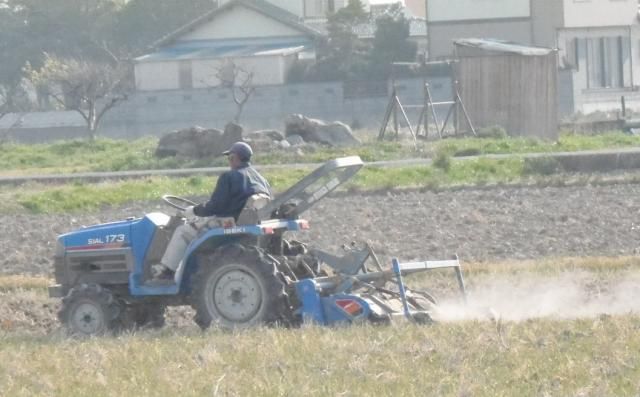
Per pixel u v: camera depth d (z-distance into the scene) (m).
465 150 146.75
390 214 95.81
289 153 151.62
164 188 118.62
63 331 52.78
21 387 38.19
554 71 178.62
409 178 118.44
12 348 45.94
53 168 159.38
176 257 52.81
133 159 158.12
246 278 50.47
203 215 52.22
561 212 93.69
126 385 37.47
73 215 107.31
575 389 34.34
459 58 185.25
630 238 81.56
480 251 78.31
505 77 181.75
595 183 111.38
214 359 40.34
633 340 40.59
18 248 87.81
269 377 37.22
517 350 39.59
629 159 120.62
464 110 177.38
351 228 89.31
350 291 50.91
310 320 49.56
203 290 51.06
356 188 112.06
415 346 41.03
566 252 76.62
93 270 55.16
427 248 80.06
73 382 38.38
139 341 46.22
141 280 53.72
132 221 54.84
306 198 54.34
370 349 40.81
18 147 189.38
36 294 66.50
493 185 112.75
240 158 52.41
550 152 137.50
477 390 34.50
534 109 179.88
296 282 50.53
